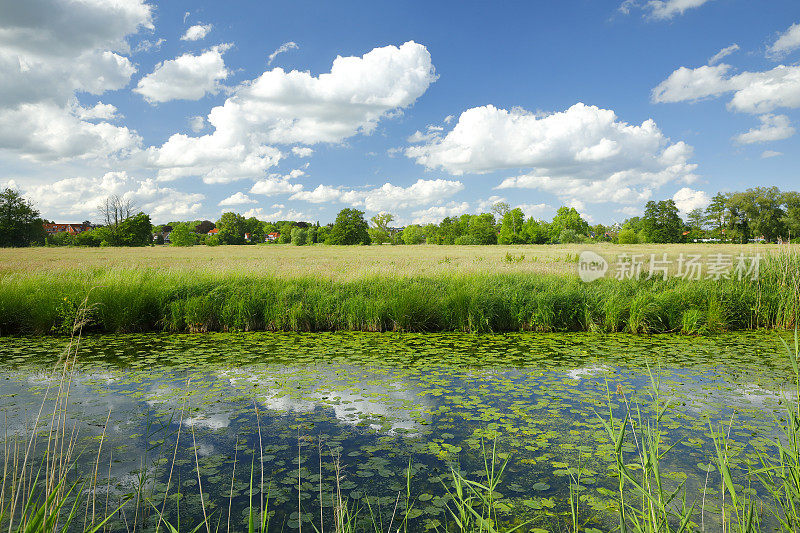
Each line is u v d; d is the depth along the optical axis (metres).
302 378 6.52
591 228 116.44
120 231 72.31
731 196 76.94
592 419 4.90
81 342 9.07
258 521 3.02
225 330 10.45
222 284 11.92
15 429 4.59
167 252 46.97
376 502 3.29
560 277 13.72
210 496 3.37
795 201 71.56
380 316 10.45
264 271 14.86
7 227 66.00
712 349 8.41
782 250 12.59
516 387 6.07
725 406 5.26
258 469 3.80
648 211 79.75
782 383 6.20
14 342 9.06
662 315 10.50
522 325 10.57
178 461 3.94
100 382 6.28
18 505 3.11
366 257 33.66
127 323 10.27
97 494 3.40
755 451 4.08
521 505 3.24
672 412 5.09
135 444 4.29
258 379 6.46
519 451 4.13
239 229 101.25
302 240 91.88
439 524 2.98
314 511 3.15
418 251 48.09
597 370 6.94
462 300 10.53
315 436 4.47
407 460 3.96
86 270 16.56
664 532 2.62
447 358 7.74
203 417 4.99
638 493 3.38
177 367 7.12
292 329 10.48
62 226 103.62
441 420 4.89
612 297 10.53
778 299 10.95
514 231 84.81
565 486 3.51
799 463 2.72
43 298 10.27
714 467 3.79
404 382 6.32
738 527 2.60
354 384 6.22
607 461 3.94
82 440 4.36
